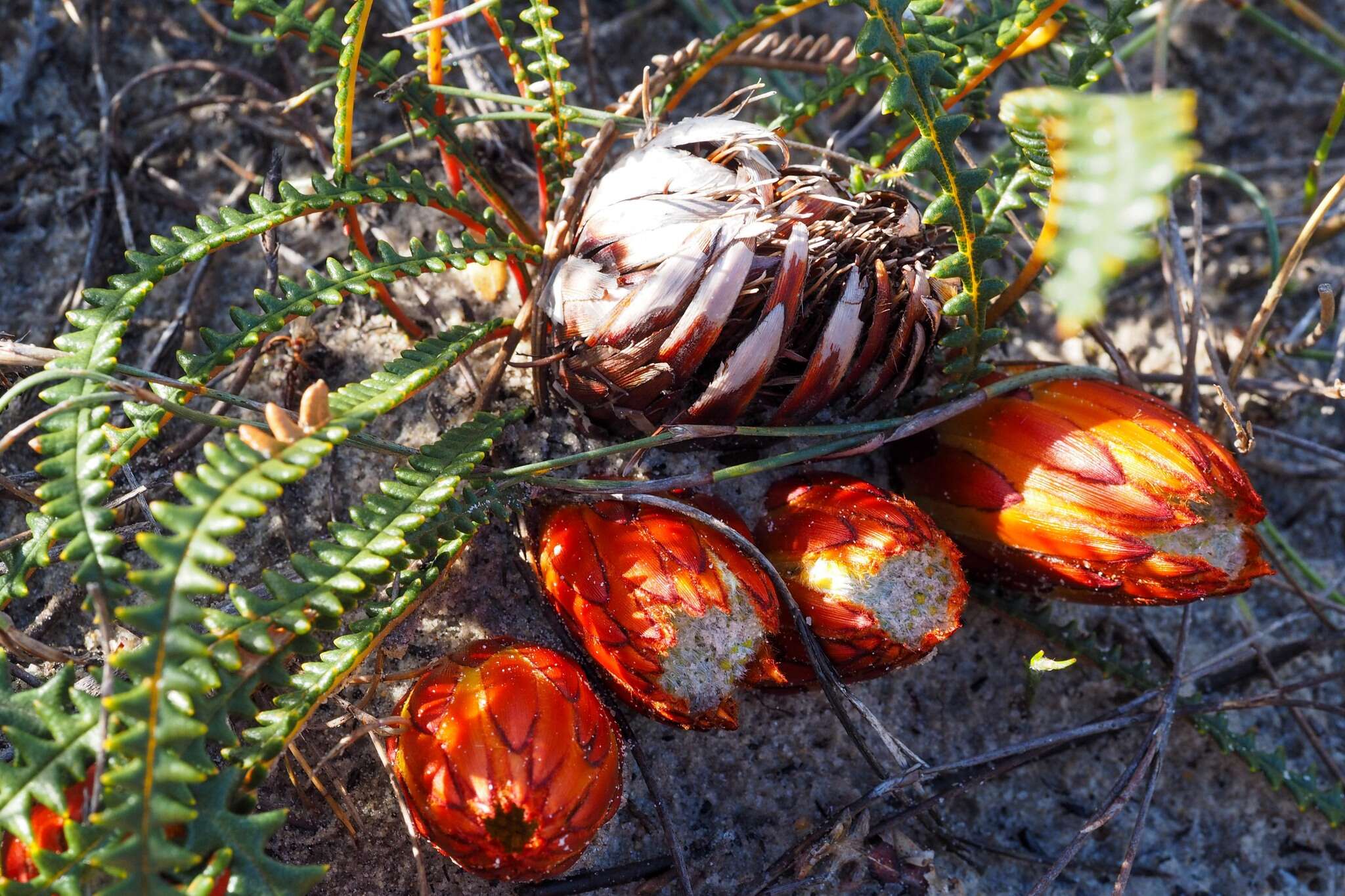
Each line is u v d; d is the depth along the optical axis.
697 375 0.32
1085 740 0.36
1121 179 0.25
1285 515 0.39
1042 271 0.37
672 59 0.35
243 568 0.34
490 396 0.34
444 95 0.35
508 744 0.28
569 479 0.31
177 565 0.27
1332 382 0.37
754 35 0.36
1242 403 0.39
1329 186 0.42
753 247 0.30
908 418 0.32
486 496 0.31
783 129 0.35
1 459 0.34
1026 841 0.35
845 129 0.40
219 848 0.27
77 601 0.33
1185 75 0.43
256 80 0.37
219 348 0.30
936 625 0.30
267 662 0.28
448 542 0.31
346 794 0.32
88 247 0.36
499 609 0.33
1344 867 0.36
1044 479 0.32
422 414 0.35
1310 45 0.43
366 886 0.32
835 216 0.31
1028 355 0.39
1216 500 0.31
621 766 0.30
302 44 0.39
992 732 0.36
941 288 0.33
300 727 0.29
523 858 0.28
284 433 0.28
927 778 0.34
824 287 0.31
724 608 0.29
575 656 0.33
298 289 0.31
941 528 0.33
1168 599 0.32
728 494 0.34
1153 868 0.35
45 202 0.37
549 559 0.31
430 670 0.30
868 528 0.31
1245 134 0.42
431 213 0.37
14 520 0.34
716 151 0.32
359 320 0.36
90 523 0.28
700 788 0.34
